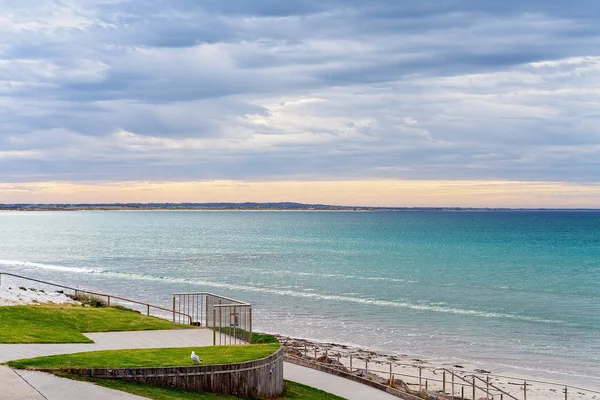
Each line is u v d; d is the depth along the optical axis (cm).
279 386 2012
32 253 12575
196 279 7800
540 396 2966
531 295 6481
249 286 7106
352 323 4903
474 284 7338
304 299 6119
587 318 5153
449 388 3045
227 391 1803
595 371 3494
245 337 2386
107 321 2736
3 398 1425
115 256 11638
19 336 2212
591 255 11056
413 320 5041
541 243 14025
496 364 3641
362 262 10056
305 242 15288
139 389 1625
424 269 8981
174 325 2745
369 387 2252
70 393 1510
